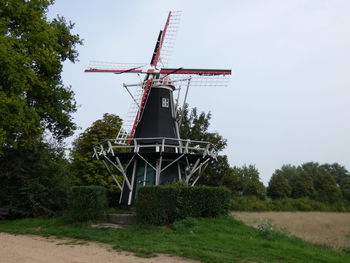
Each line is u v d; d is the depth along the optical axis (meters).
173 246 10.15
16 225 15.33
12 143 16.03
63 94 20.30
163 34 23.62
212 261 8.55
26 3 16.11
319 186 80.25
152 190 13.97
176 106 21.61
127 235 11.96
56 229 13.62
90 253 9.48
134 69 22.42
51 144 22.78
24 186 17.44
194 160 19.75
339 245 14.35
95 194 15.11
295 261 9.13
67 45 20.36
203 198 15.03
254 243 11.24
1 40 13.07
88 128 31.08
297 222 26.64
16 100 14.15
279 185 69.25
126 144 20.52
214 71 22.22
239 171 67.56
